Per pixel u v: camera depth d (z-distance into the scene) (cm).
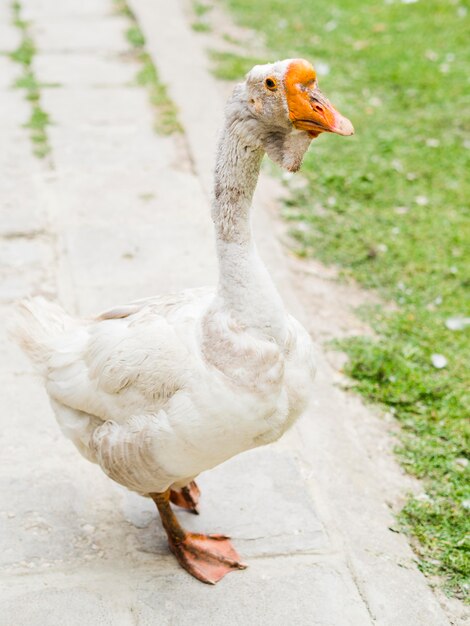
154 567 178
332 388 222
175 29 416
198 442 157
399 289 259
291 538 183
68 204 282
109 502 190
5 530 183
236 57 391
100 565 178
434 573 181
